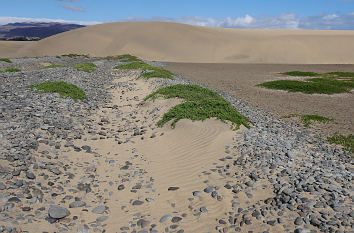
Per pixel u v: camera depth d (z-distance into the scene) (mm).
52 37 100250
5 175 6766
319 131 13688
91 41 91875
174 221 5688
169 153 9297
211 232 5312
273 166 7566
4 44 95500
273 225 5348
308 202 5945
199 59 82875
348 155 10078
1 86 17031
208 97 16156
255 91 26484
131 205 6359
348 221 5316
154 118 13523
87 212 6008
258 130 11055
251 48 89188
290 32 125750
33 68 40594
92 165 8281
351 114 17500
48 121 11398
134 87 22031
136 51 86500
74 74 26156
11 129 9734
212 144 9484
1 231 4781
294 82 29656
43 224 5352
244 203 6168
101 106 16344
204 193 6680
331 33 118000
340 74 41344
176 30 101562
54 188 6809
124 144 10414
